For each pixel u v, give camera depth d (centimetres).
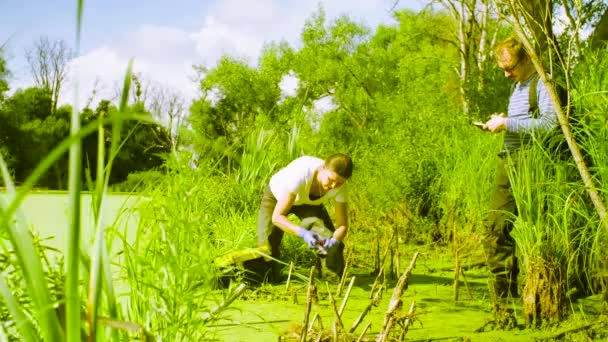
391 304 240
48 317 102
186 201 214
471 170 615
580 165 285
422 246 593
